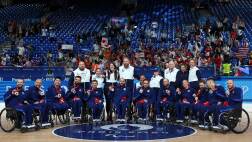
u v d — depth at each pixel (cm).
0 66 2227
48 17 3497
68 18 3459
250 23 3103
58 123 1273
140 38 2878
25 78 2200
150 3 3672
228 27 2886
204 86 1200
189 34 2784
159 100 1301
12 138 1005
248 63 2288
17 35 2995
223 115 1072
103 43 2753
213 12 3441
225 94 1120
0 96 2044
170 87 1305
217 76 2062
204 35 2755
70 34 3069
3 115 1380
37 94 1179
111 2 3706
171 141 957
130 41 2836
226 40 2650
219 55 2314
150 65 2334
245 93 1984
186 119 1251
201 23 3122
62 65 2428
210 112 1126
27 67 2209
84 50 2733
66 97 1266
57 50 2762
